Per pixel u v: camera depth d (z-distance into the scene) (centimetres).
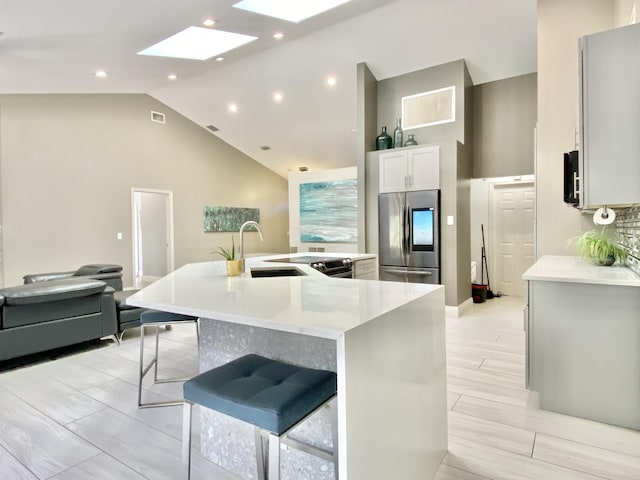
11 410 252
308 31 504
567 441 212
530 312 250
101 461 197
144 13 358
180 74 617
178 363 338
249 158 1004
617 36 206
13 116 608
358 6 450
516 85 577
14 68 457
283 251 1098
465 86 548
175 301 163
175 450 207
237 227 970
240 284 214
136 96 764
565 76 372
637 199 204
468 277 555
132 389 285
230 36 493
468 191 564
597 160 210
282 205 1098
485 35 491
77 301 363
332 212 798
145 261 895
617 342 229
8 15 321
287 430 119
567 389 242
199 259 884
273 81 662
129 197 753
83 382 299
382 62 569
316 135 836
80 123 686
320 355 162
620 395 228
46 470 190
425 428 174
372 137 594
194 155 873
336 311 139
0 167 594
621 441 212
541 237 383
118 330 397
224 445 191
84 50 429
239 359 164
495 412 246
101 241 711
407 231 529
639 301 223
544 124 380
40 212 636
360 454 119
